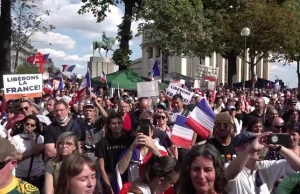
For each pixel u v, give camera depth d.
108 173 6.49
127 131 6.84
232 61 48.78
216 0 42.28
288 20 43.12
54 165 5.77
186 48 31.25
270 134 4.40
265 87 51.03
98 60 45.81
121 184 5.98
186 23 30.31
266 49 43.38
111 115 6.65
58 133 7.66
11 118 8.98
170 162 4.45
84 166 3.82
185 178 3.66
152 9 29.20
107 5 30.44
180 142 8.06
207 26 34.25
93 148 8.33
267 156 5.46
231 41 42.72
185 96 14.62
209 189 3.59
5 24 23.12
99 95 21.64
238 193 4.67
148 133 6.33
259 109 11.44
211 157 3.58
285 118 9.99
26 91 12.80
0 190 3.99
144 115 8.85
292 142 5.72
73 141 5.80
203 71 27.83
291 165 4.40
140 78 25.16
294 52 45.66
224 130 5.99
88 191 3.83
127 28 30.06
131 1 30.42
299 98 19.89
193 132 8.12
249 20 41.94
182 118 8.19
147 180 4.47
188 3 30.44
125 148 6.58
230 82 49.06
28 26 25.31
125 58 29.84
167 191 4.46
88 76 14.55
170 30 29.81
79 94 14.59
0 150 3.92
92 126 9.05
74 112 12.72
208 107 7.83
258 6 42.06
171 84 14.70
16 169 7.41
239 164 4.38
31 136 7.54
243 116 12.16
